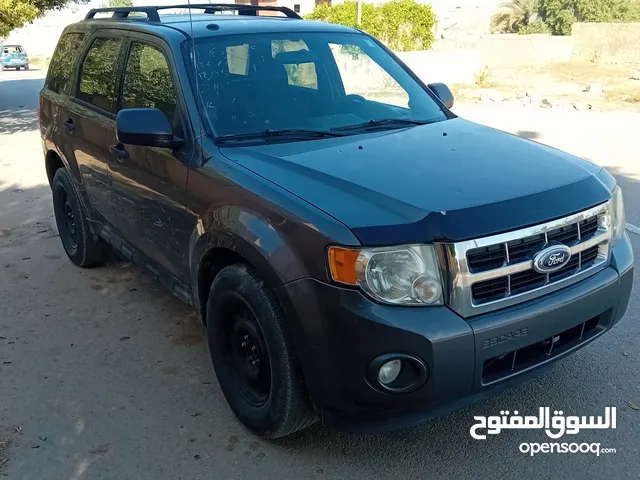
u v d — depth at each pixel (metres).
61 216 5.73
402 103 4.19
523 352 2.88
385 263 2.59
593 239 3.00
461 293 2.62
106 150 4.44
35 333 4.46
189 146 3.53
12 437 3.35
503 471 3.04
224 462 3.14
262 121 3.64
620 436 3.27
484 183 2.90
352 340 2.62
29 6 13.57
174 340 4.34
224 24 4.16
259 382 3.23
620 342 4.15
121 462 3.15
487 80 21.48
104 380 3.87
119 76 4.38
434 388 2.62
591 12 38.03
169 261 3.91
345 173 2.99
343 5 24.33
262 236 2.89
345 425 2.82
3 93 21.34
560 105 15.99
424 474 3.03
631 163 9.05
